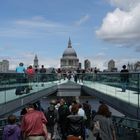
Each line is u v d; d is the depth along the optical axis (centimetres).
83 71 6825
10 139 1220
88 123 2081
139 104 1859
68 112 1822
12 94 2391
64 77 7419
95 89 3981
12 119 1241
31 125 1202
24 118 1216
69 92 5612
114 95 2584
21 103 2659
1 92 2133
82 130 1384
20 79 2666
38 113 1221
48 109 2009
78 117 1376
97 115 1209
